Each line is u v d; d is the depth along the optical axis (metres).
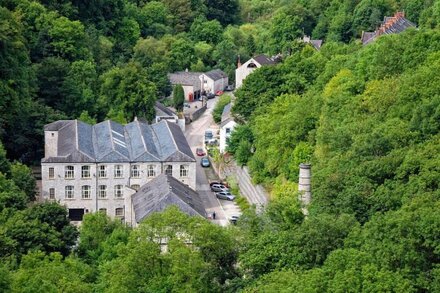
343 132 144.75
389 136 130.75
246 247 112.50
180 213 121.75
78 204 191.00
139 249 110.56
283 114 191.75
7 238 132.62
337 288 92.19
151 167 192.00
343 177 125.00
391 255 97.00
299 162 163.88
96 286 115.62
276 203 122.12
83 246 144.12
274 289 95.44
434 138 127.06
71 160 188.88
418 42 167.62
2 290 105.94
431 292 93.62
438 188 112.06
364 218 115.25
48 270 115.44
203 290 108.12
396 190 114.94
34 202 179.25
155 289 107.69
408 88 146.00
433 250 98.00
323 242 105.38
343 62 199.75
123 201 192.00
